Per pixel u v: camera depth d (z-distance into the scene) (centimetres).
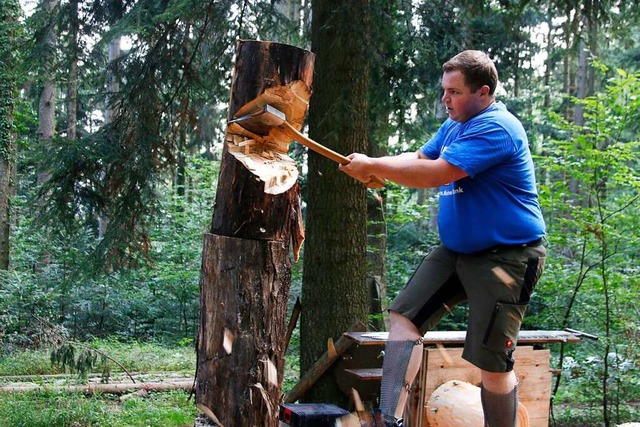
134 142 675
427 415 395
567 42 691
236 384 270
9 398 719
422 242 1217
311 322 603
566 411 656
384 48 643
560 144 655
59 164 673
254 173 268
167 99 710
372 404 526
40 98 1488
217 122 1455
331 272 597
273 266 276
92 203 700
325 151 280
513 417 293
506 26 743
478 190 284
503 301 279
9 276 1138
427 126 979
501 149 276
